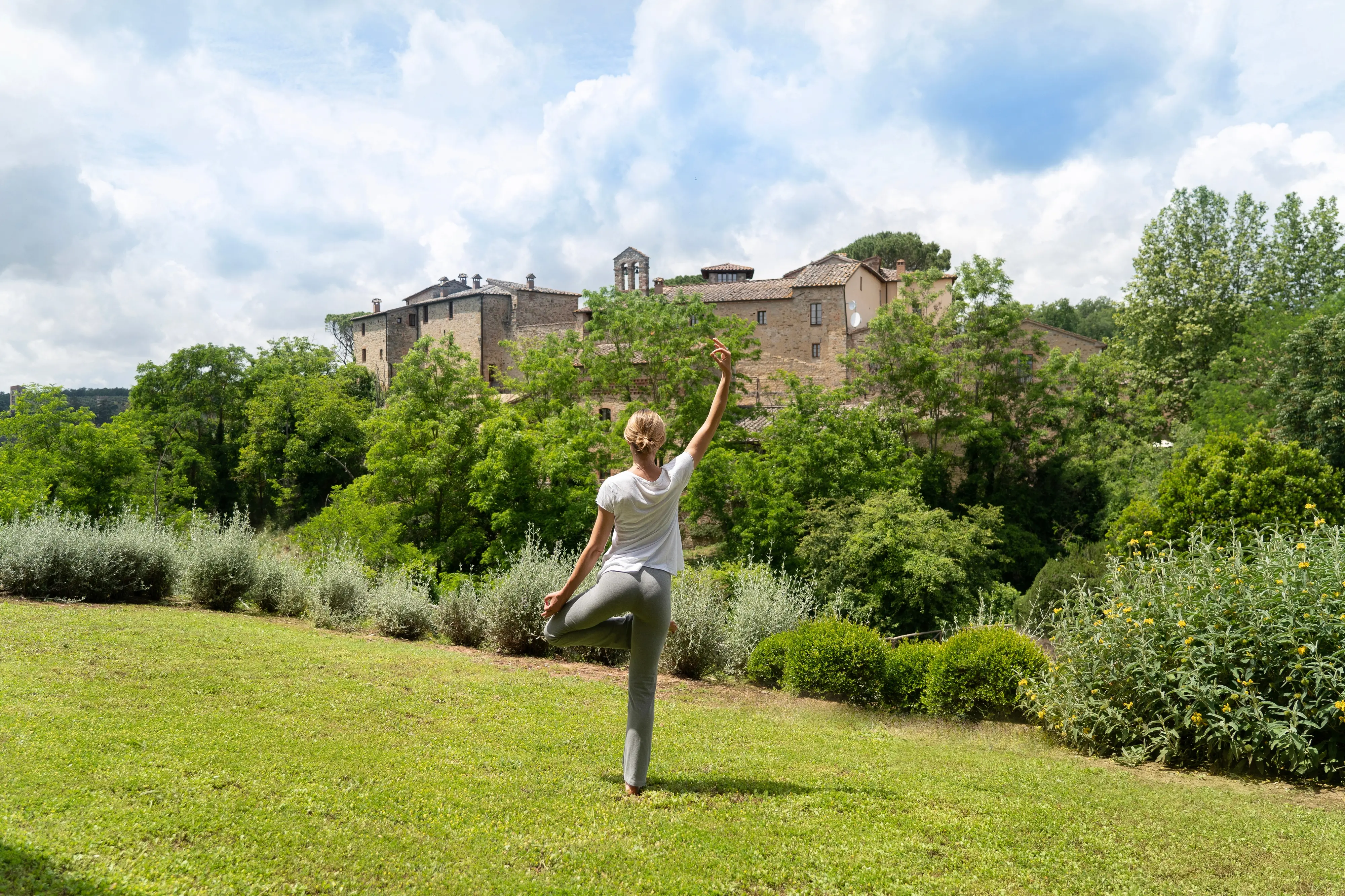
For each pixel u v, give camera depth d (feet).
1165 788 19.63
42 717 17.40
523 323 252.83
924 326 136.46
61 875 10.19
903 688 33.76
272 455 208.33
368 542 104.12
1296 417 101.71
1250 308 155.53
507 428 114.52
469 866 11.87
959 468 140.05
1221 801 18.45
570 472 113.91
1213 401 132.98
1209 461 77.46
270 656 27.58
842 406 129.39
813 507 100.68
